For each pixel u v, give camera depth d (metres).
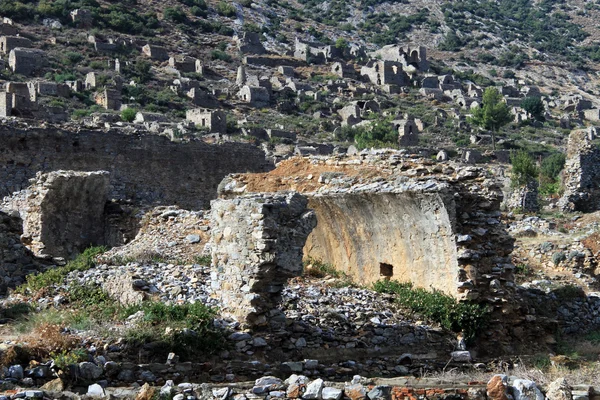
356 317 16.89
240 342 14.61
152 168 37.19
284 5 199.88
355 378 12.25
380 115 110.25
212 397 11.29
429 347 17.02
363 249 21.11
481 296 18.73
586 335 21.53
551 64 193.88
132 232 25.73
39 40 113.62
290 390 11.34
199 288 16.91
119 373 12.78
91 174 26.30
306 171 22.31
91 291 17.89
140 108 91.75
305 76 134.12
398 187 19.36
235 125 86.62
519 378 12.27
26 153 33.66
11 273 19.72
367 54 162.50
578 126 128.12
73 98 88.00
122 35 128.38
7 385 11.59
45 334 13.13
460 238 18.72
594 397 11.84
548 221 31.09
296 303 16.84
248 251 15.14
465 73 173.88
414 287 19.59
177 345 13.83
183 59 121.69
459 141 98.88
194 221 24.53
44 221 25.52
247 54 141.62
